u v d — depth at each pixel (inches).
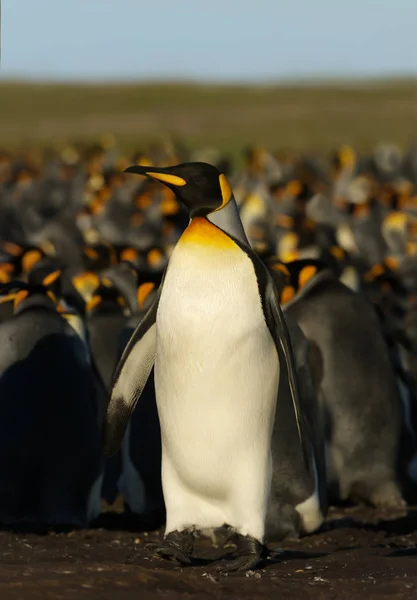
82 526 450.3
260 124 3880.4
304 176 2015.3
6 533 422.6
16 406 436.8
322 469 439.2
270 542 428.8
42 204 1791.3
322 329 503.8
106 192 1670.8
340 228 1397.6
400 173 2197.3
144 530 464.4
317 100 4613.7
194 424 337.7
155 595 298.4
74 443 446.0
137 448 475.5
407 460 533.3
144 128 3799.2
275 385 343.9
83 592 295.9
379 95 4741.6
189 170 346.0
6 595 288.4
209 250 338.3
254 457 341.1
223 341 332.2
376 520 488.1
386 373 514.3
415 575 333.1
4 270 734.5
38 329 446.9
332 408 504.4
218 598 301.0
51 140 3528.5
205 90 4899.1
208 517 347.3
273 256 651.5
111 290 578.6
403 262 1131.9
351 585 317.1
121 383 354.9
